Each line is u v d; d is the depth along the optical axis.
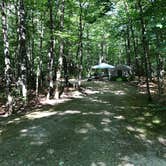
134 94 25.80
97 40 56.06
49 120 15.70
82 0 28.53
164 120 15.47
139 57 41.47
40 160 10.16
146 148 11.39
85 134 12.84
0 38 31.64
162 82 28.58
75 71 45.09
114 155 10.56
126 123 14.91
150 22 16.72
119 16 40.28
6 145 11.77
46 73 34.84
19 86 23.36
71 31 32.31
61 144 11.66
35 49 35.19
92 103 21.19
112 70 47.41
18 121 16.00
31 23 30.34
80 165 9.70
